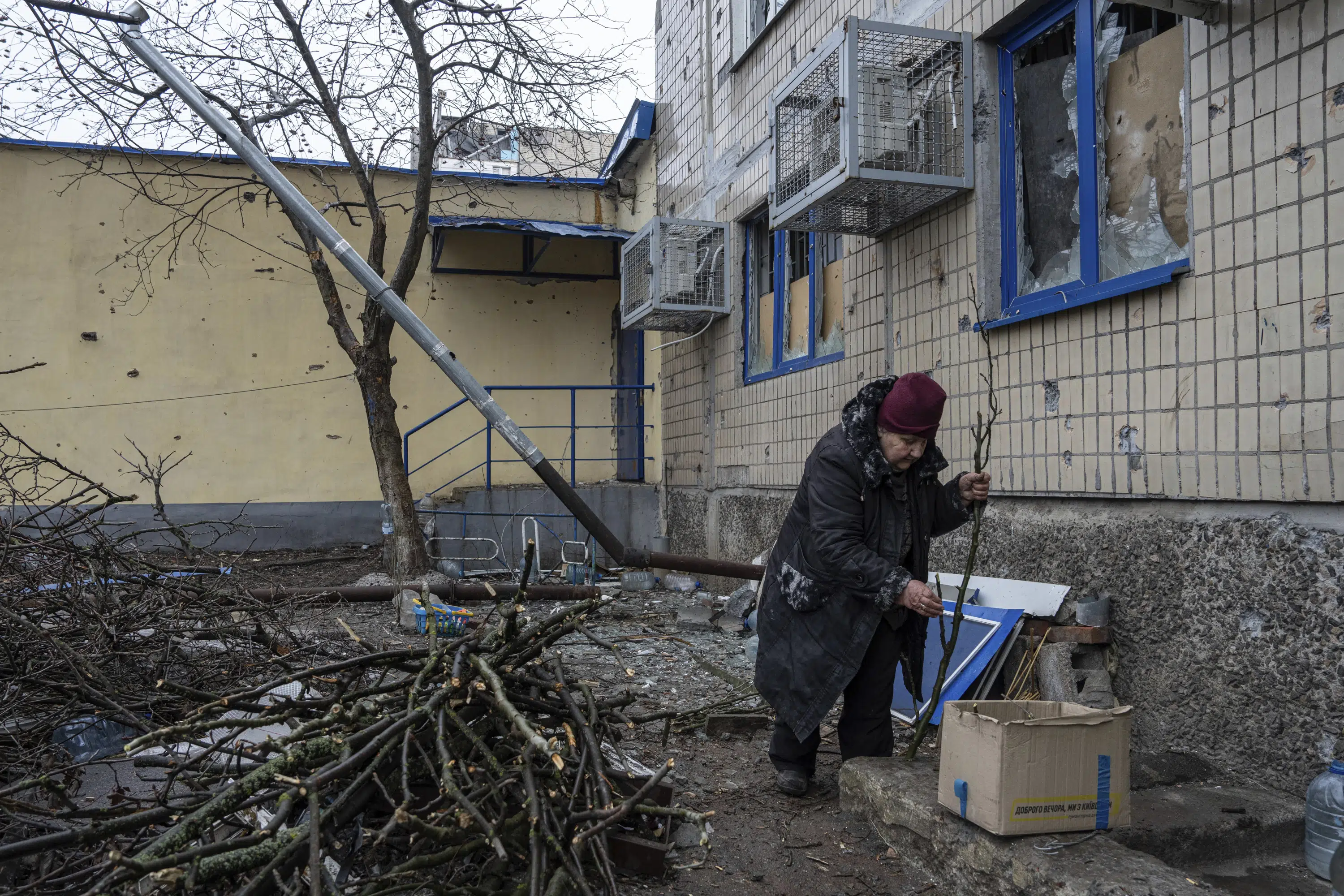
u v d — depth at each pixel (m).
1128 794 2.67
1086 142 4.28
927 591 2.97
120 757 2.86
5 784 2.97
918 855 2.87
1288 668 3.16
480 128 9.46
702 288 8.54
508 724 2.69
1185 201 3.77
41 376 10.45
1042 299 4.51
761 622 3.47
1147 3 3.37
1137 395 3.80
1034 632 4.07
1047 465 4.34
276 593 5.78
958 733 2.71
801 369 7.10
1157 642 3.70
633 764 3.25
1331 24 3.00
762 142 7.79
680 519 9.84
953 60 4.93
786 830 3.15
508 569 9.27
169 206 9.52
